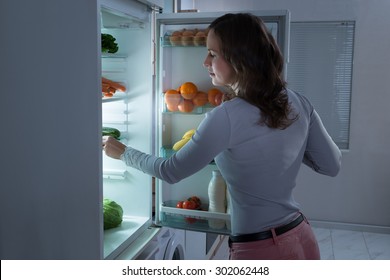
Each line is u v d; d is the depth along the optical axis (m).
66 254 1.45
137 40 1.81
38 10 1.37
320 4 4.04
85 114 1.36
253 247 1.29
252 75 1.23
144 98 1.84
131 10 1.60
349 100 4.15
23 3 1.38
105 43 1.66
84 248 1.43
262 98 1.23
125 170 1.92
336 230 4.22
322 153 1.42
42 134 1.42
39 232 1.47
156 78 1.87
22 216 1.49
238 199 1.31
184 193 2.05
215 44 1.27
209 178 2.01
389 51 3.98
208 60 1.36
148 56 1.81
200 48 1.96
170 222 1.98
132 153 1.47
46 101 1.40
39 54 1.39
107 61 1.86
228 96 1.40
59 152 1.41
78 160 1.39
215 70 1.31
